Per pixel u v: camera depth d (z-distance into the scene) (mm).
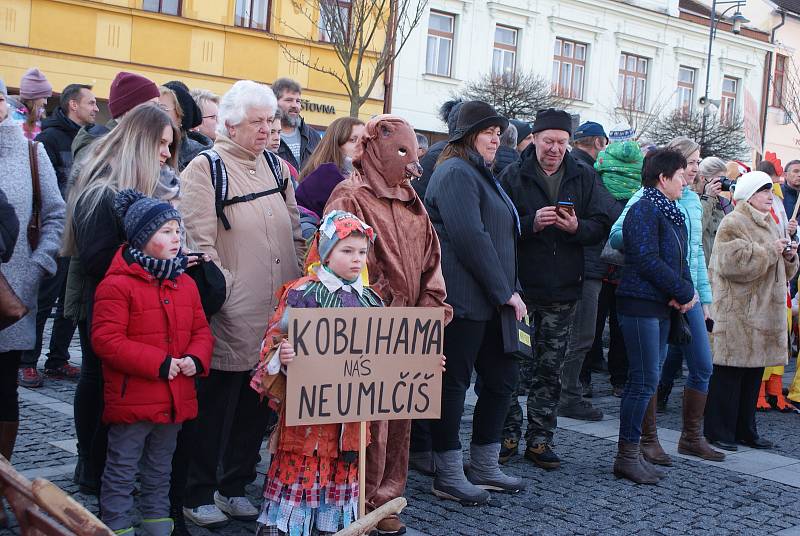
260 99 4266
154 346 3736
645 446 5934
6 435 4348
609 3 27609
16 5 17234
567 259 5637
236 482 4418
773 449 6652
